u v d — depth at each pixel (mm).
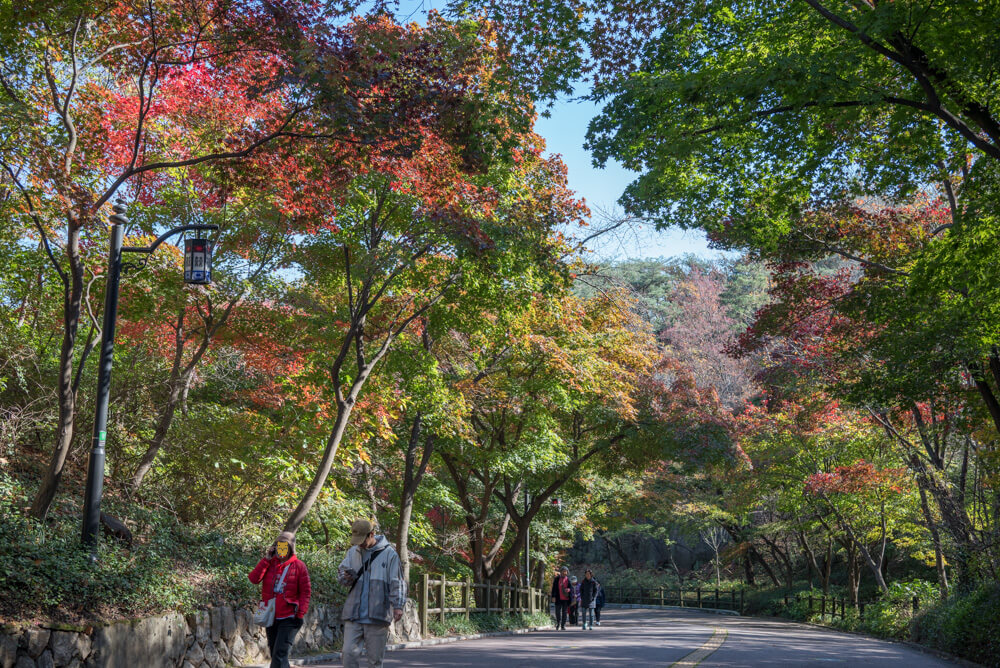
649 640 21547
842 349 19750
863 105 11789
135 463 16875
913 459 24078
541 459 25984
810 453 30844
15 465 14602
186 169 15719
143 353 17797
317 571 17953
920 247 18797
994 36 10523
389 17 11734
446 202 14570
